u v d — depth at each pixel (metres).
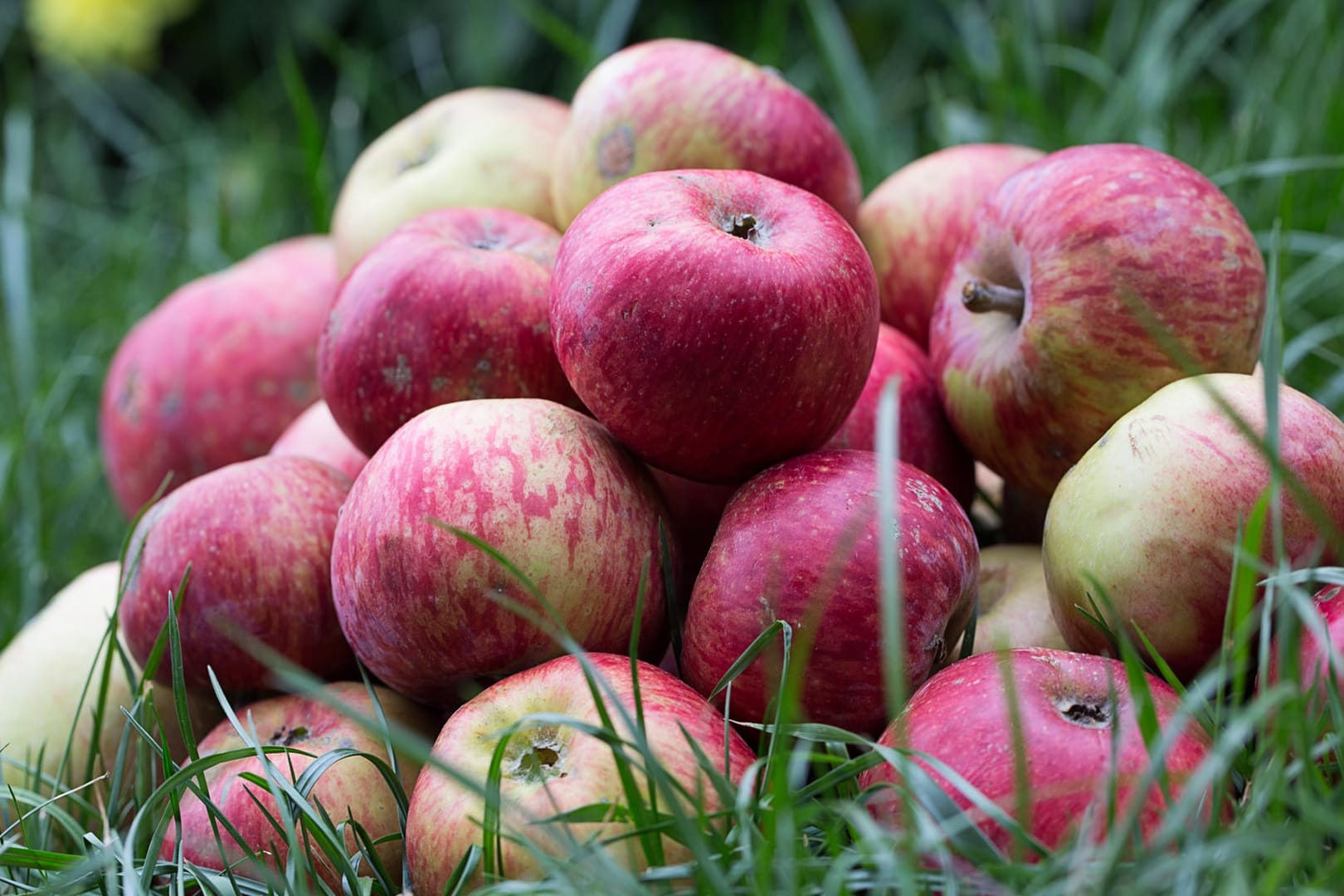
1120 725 0.56
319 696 0.53
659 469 0.63
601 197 0.62
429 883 0.57
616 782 0.56
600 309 0.60
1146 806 0.55
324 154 1.23
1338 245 0.79
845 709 0.59
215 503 0.64
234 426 0.82
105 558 0.89
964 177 0.72
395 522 0.60
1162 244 0.63
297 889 0.56
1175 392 0.61
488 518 0.60
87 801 0.67
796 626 0.59
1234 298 0.63
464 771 0.57
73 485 0.88
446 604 0.60
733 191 0.62
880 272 0.73
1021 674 0.57
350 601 0.61
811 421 0.61
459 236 0.67
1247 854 0.53
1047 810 0.55
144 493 0.83
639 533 0.61
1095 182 0.64
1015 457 0.66
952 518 0.60
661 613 0.62
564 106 0.78
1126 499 0.60
